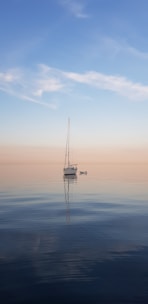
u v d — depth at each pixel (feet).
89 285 48.44
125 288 47.34
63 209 127.34
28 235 80.59
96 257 61.67
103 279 50.57
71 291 46.44
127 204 142.72
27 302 43.37
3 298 44.50
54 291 46.50
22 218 106.11
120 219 103.76
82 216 110.01
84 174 472.03
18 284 48.93
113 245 70.28
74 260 59.82
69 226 92.12
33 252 65.16
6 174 468.75
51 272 53.67
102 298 44.24
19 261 59.36
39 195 181.68
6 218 106.22
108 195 182.19
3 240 75.36
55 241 74.13
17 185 256.52
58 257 61.62
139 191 206.18
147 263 57.98
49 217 107.96
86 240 75.00
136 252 64.85
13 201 153.89
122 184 267.39
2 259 60.64
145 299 43.91
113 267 55.93
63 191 206.69
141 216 109.70
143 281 49.83
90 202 149.89
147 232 83.66
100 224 95.14
